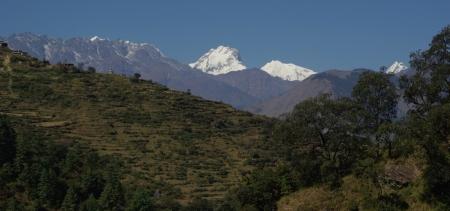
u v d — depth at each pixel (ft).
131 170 548.31
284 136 332.60
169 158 611.06
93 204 416.46
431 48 290.56
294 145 338.54
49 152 475.31
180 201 488.85
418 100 304.50
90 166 485.97
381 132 291.38
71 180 451.53
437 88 283.38
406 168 290.56
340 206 300.40
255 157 624.18
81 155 505.66
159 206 451.53
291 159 346.33
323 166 325.42
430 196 272.51
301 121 328.08
